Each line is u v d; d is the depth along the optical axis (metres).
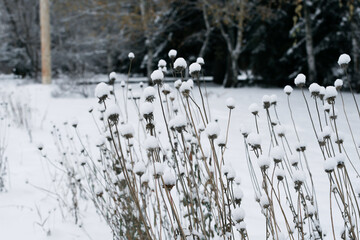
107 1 14.22
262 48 12.60
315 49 11.76
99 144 2.00
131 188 1.26
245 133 1.44
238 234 1.96
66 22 18.42
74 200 2.60
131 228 1.67
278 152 1.24
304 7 11.34
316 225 1.58
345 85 11.05
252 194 2.55
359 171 2.83
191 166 1.52
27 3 17.84
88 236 2.15
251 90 11.37
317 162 3.18
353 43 10.16
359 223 1.95
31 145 4.49
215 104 6.81
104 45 18.16
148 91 1.32
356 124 4.71
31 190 2.99
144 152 3.37
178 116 1.30
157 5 13.77
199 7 12.90
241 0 11.77
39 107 7.88
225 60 14.99
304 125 4.74
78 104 8.30
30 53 17.66
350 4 9.80
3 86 12.16
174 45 15.53
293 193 2.49
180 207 1.96
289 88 1.62
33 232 2.24
